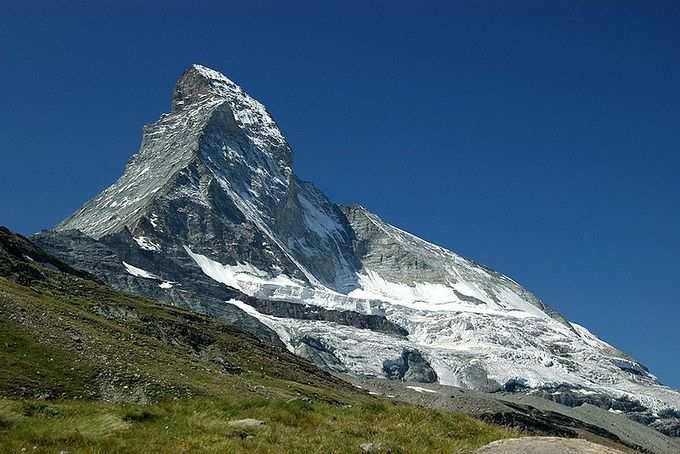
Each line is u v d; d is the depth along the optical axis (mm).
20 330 85125
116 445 39531
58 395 75938
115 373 85500
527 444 34906
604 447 35000
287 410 45812
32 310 93812
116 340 102750
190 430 42031
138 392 83812
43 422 42906
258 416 44781
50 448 39000
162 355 106750
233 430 41906
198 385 93750
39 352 82125
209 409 46156
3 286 105875
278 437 41406
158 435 41125
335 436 42219
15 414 43531
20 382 74688
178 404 47688
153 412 44781
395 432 43500
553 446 34438
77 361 84625
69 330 93250
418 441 42531
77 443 39812
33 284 130375
